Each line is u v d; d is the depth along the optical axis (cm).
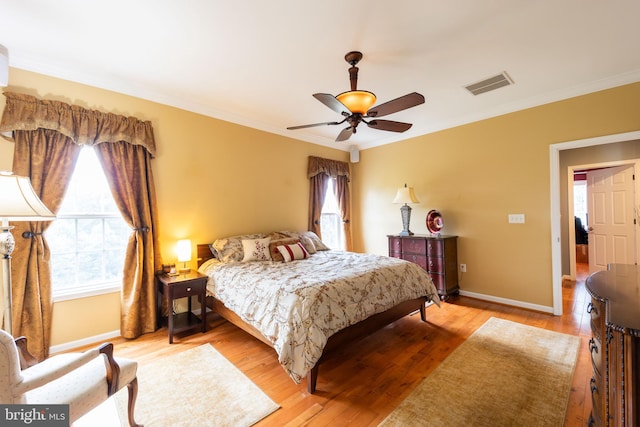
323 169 490
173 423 168
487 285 388
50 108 247
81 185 279
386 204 506
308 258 352
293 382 210
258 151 412
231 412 178
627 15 195
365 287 247
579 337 272
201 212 352
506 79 290
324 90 310
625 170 451
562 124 323
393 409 180
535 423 165
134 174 295
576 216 716
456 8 188
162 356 248
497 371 218
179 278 296
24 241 236
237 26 205
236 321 275
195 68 265
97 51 237
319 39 221
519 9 189
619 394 97
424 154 450
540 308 345
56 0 177
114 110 288
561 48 236
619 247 459
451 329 299
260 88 306
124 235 304
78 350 263
